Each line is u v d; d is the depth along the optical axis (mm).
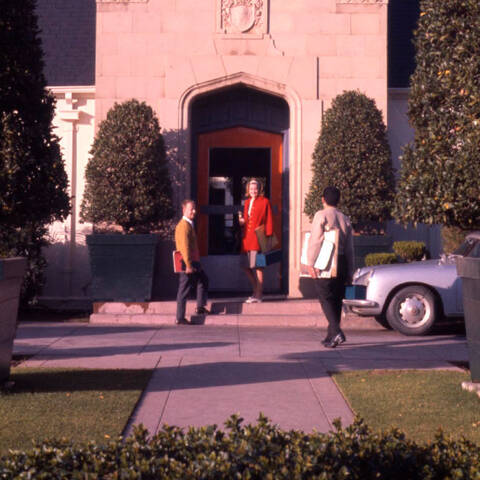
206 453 3039
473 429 4863
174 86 12836
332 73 12922
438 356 8109
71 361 7535
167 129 12836
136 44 12883
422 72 6363
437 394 5910
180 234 10688
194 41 12922
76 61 14289
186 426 5082
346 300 10391
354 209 11672
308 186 12828
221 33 12898
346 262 8742
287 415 5406
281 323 10953
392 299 10109
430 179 6105
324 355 8102
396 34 14625
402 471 3064
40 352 8125
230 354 8078
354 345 8930
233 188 13703
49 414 5184
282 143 13641
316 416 5379
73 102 13812
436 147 6105
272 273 13555
